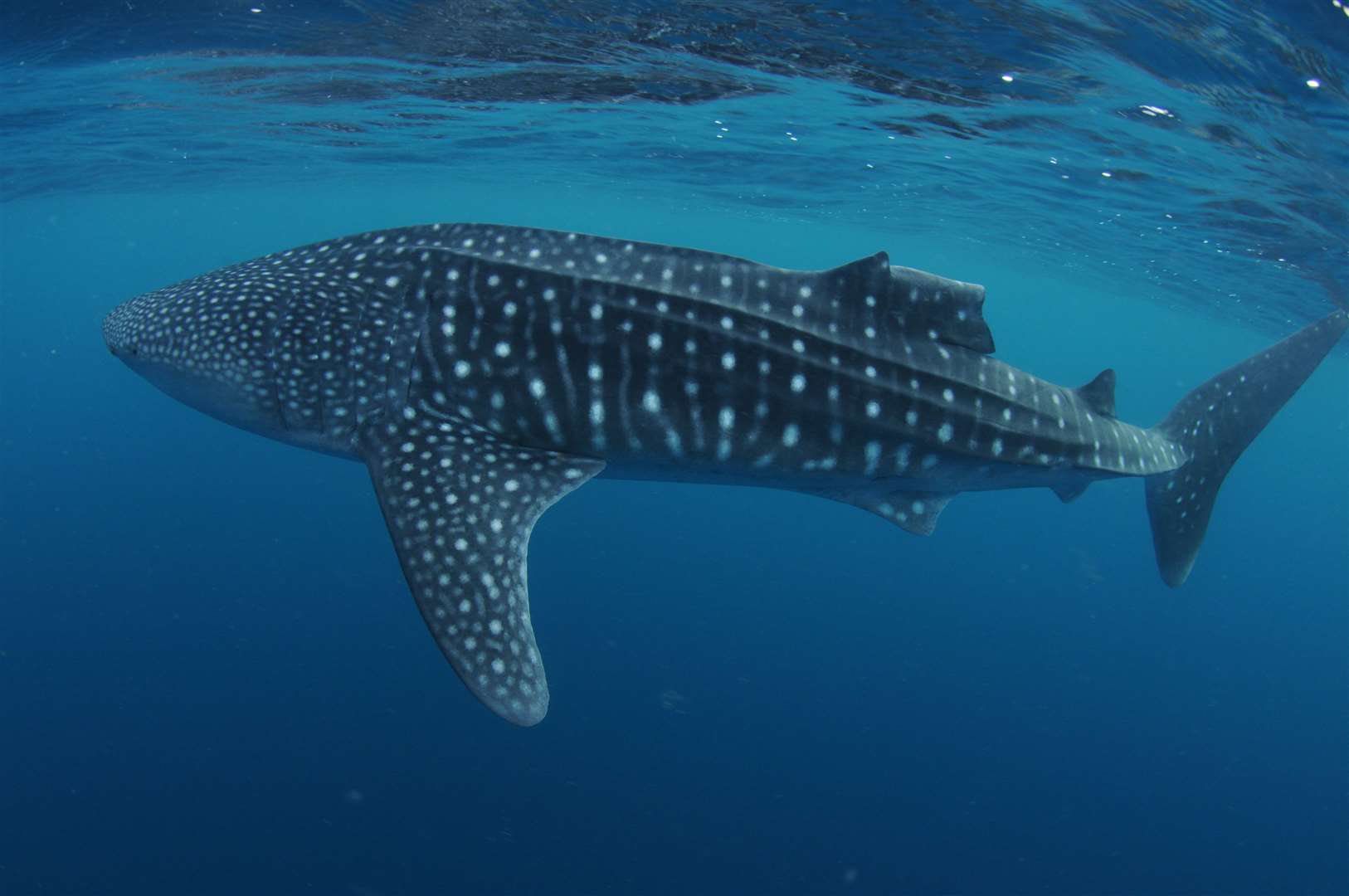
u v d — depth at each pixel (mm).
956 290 5324
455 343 4750
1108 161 12492
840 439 5043
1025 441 5598
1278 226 13961
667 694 16125
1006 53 8875
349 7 9281
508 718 3873
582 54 10852
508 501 4527
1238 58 7613
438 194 33344
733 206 27453
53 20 9547
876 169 16891
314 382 4934
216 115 15930
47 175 23547
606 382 4719
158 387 5559
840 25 8766
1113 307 41094
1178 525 7164
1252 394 7375
